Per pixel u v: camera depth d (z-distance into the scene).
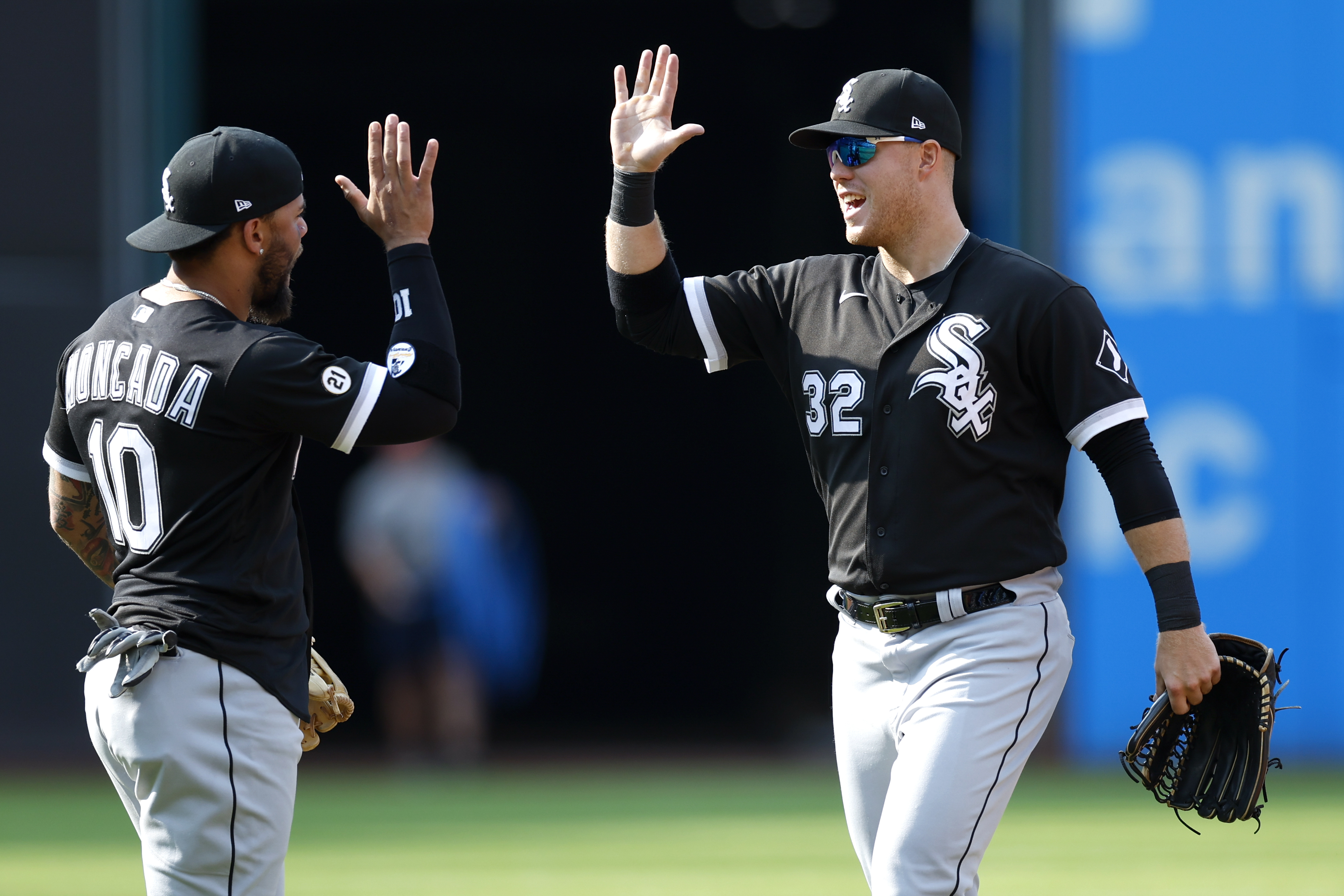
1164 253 37.25
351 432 11.06
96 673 11.13
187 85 40.03
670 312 13.59
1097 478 36.78
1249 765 12.60
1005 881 23.22
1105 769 36.84
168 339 11.05
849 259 13.24
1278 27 37.12
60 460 12.10
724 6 56.06
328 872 24.59
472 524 39.59
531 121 64.62
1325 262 37.06
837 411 12.61
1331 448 37.06
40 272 39.03
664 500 67.50
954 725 11.88
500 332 67.50
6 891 22.95
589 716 64.56
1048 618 12.34
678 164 63.75
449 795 35.31
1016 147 38.34
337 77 60.84
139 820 11.38
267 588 11.16
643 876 23.95
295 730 11.35
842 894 22.38
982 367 12.08
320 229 65.06
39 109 39.03
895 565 12.26
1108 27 37.41
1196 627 12.02
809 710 61.81
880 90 12.38
